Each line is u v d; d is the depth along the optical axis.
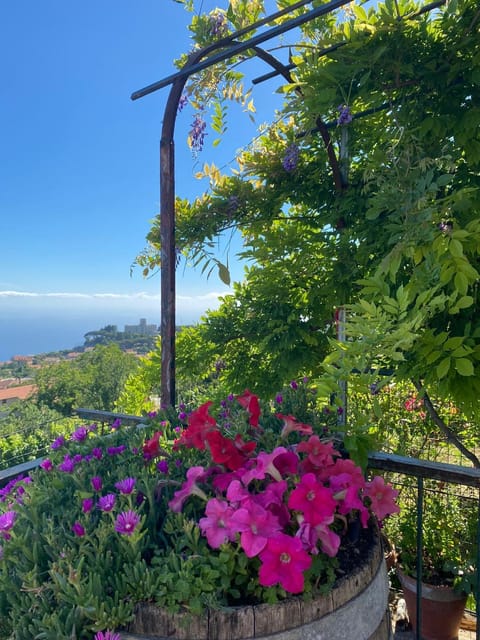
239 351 3.26
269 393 2.99
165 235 2.35
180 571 1.00
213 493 1.29
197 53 2.19
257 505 1.03
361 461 1.54
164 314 2.37
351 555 1.28
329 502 1.07
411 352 1.87
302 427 1.37
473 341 1.74
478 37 1.93
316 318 2.79
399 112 2.14
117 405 4.93
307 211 3.17
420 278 1.72
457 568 2.32
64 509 1.33
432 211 1.67
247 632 0.99
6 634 1.01
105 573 1.05
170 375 2.39
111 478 1.47
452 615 2.27
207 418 1.40
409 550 2.55
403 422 2.80
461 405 1.81
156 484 1.30
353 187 2.68
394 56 2.02
